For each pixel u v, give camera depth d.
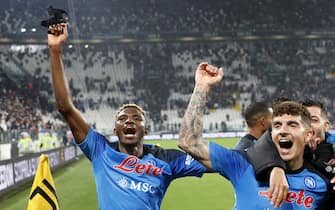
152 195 4.12
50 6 3.74
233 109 52.50
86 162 25.78
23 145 23.59
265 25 61.12
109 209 4.09
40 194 3.65
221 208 10.84
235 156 3.30
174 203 11.58
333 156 3.42
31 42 53.16
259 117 5.11
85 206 11.47
